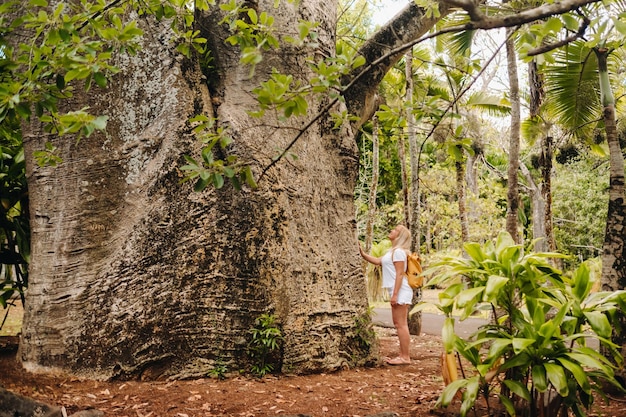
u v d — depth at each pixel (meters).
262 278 5.80
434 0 4.04
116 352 5.54
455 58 8.97
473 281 4.13
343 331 6.32
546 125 10.46
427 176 23.80
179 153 5.86
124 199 5.91
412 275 6.84
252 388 5.22
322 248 6.37
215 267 5.75
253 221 5.85
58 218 5.81
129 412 4.46
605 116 5.81
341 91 3.22
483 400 4.44
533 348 3.68
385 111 4.04
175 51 6.04
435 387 5.43
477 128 13.17
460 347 3.84
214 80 6.51
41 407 4.00
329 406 4.75
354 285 6.62
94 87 5.93
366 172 23.36
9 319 12.42
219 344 5.66
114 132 5.98
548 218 10.70
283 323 5.86
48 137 5.87
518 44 3.83
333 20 7.06
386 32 7.07
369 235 15.28
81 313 5.63
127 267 5.70
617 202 5.56
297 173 6.27
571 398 3.64
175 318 5.62
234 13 3.94
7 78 4.49
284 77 3.22
